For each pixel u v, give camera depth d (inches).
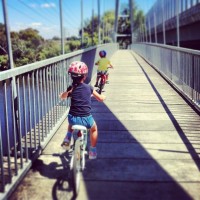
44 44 519.5
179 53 349.4
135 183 142.7
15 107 149.7
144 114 260.8
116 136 207.0
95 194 133.3
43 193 134.6
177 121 237.9
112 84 429.1
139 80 463.8
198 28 1066.7
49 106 205.9
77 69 140.2
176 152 177.9
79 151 134.2
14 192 135.3
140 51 1196.5
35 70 177.2
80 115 140.9
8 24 156.6
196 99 271.9
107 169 157.5
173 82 391.9
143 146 188.1
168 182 143.3
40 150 177.0
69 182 144.3
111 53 1182.3
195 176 148.6
